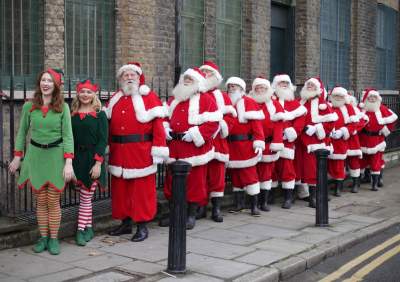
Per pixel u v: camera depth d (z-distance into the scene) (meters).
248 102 8.16
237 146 8.25
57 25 8.18
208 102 7.28
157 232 7.22
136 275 5.39
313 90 9.46
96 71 8.98
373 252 6.88
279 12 13.96
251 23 12.36
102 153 6.27
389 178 13.10
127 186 6.72
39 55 8.09
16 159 5.98
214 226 7.67
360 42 16.72
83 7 8.70
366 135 11.30
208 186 7.89
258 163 8.70
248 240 6.89
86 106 6.34
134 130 6.56
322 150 7.76
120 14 9.23
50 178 5.86
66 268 5.54
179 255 5.45
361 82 16.89
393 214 9.02
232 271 5.57
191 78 7.30
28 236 6.28
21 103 7.71
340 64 16.06
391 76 19.28
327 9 15.11
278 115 8.53
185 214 5.46
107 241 6.63
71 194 7.45
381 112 11.35
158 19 9.77
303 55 14.15
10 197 6.57
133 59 9.34
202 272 5.52
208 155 7.38
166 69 10.01
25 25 7.91
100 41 9.02
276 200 9.91
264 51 12.84
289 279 5.79
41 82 5.82
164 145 6.62
